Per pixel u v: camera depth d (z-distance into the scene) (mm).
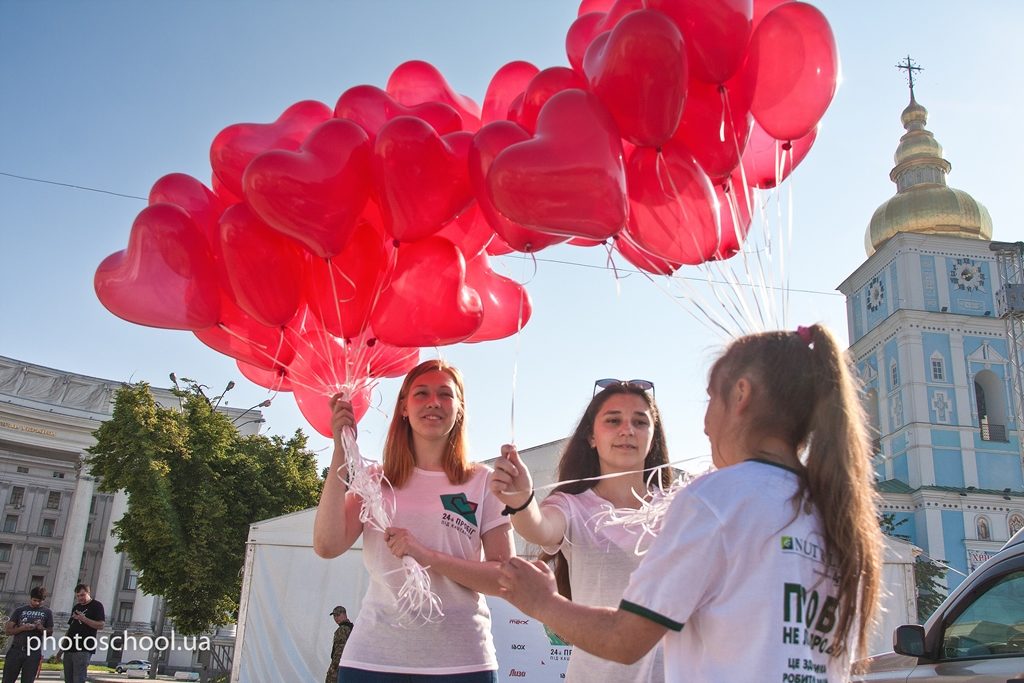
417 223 2916
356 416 3521
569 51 3256
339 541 3074
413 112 3105
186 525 20781
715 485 1649
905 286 37312
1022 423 27125
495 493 2650
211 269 3041
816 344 1806
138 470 20484
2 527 63000
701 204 2893
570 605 1742
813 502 1665
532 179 2576
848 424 1723
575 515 2891
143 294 2955
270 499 22406
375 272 3150
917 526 34312
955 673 3500
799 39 2727
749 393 1766
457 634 2947
